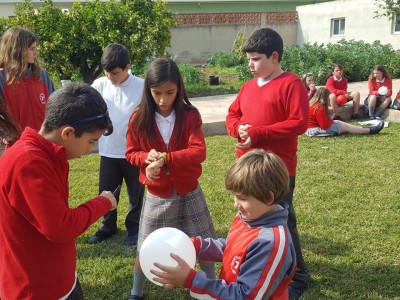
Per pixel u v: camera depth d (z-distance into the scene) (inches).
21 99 135.0
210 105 388.2
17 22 385.7
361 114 363.6
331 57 561.6
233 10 933.8
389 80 357.1
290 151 115.0
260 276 65.5
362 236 152.7
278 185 67.4
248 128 109.8
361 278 128.7
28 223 70.3
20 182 66.3
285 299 73.4
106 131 75.4
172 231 77.2
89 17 394.3
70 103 68.7
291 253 67.5
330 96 346.9
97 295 124.2
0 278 74.2
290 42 896.3
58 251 74.4
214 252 82.8
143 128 111.6
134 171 149.0
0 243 72.6
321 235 154.3
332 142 281.9
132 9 413.7
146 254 75.0
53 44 380.8
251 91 117.3
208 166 235.5
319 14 832.9
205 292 68.5
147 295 124.1
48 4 399.5
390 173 217.5
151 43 405.7
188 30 816.9
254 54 111.5
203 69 676.1
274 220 69.6
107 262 141.5
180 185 111.1
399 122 339.3
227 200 186.9
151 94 110.0
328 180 209.6
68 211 70.9
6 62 130.7
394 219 165.3
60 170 70.8
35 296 73.2
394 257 139.1
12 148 68.9
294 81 110.3
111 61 141.5
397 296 120.0
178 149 112.4
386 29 698.8
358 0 741.9
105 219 155.8
